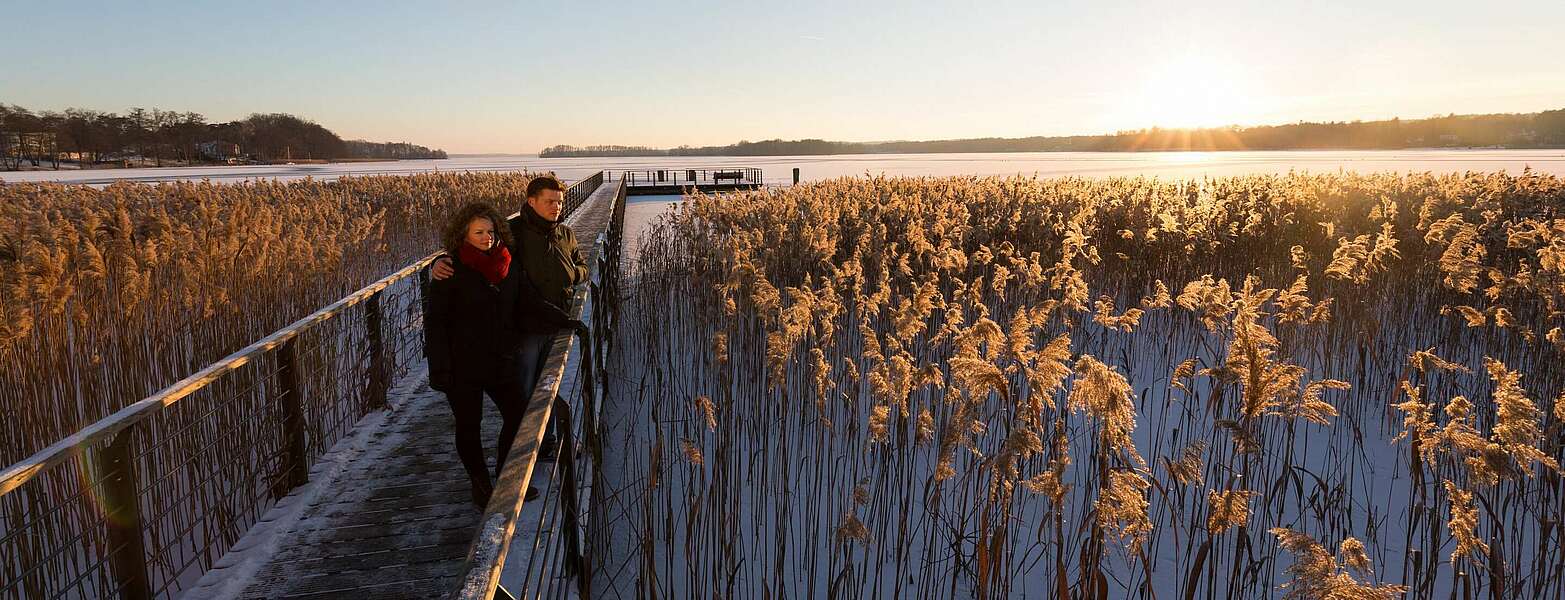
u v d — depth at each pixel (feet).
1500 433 11.18
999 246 38.60
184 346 20.43
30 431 15.28
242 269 23.67
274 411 16.16
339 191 73.41
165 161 493.36
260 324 23.89
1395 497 16.88
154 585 11.86
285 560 11.93
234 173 293.64
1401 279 30.71
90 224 21.30
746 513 16.07
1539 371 21.27
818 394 14.98
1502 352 24.34
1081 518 15.51
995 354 12.92
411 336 24.70
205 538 12.66
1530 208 42.52
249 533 12.82
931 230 38.40
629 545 14.71
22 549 11.81
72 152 457.27
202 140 523.29
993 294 30.48
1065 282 24.06
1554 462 10.80
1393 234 39.04
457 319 12.73
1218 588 13.66
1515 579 13.16
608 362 21.40
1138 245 37.32
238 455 14.17
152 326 20.08
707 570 13.64
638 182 179.01
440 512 13.47
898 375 13.20
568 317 13.66
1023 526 15.56
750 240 32.58
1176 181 65.26
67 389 16.52
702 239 39.17
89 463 12.47
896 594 12.77
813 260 31.86
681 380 22.61
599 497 14.15
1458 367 15.19
